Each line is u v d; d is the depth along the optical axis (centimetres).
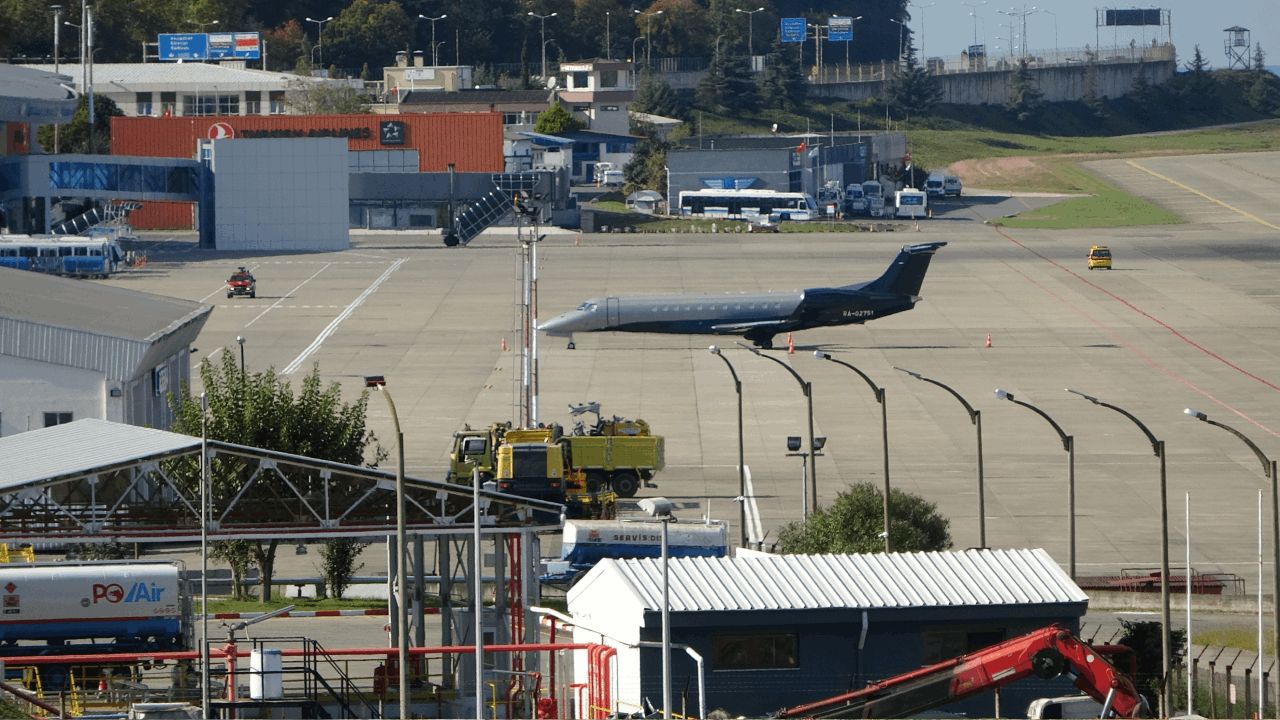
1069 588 17450
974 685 14850
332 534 19800
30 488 19262
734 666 16712
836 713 15062
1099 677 14638
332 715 18362
